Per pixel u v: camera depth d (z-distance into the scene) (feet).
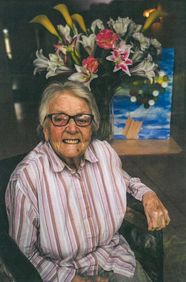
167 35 4.42
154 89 4.71
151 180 5.46
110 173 4.16
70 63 4.09
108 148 4.27
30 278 3.40
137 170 5.32
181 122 5.08
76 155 3.91
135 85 4.66
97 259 4.11
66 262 4.05
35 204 3.79
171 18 4.32
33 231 3.84
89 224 4.00
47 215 3.84
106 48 4.02
